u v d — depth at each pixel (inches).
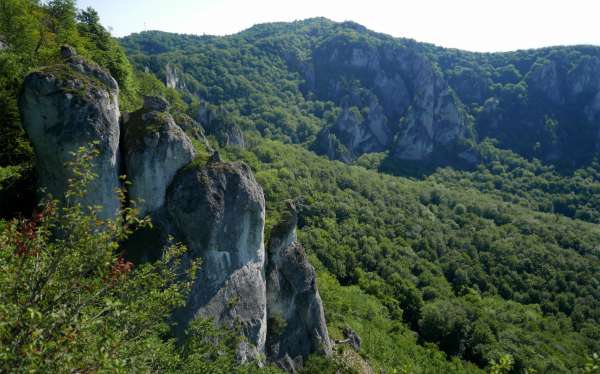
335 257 2399.1
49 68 681.0
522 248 2888.8
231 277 809.5
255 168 3014.3
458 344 1957.4
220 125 3289.9
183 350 545.0
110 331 314.3
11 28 1173.7
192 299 736.3
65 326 285.1
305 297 1026.1
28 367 253.1
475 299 2390.5
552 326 2186.3
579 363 1861.5
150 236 745.6
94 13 1754.4
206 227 766.5
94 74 742.5
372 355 1369.3
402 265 2578.7
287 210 1025.5
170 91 3191.4
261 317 857.5
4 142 864.9
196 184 771.4
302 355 1010.7
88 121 670.5
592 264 2714.1
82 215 344.8
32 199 777.6
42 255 321.1
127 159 746.2
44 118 663.1
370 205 3287.4
